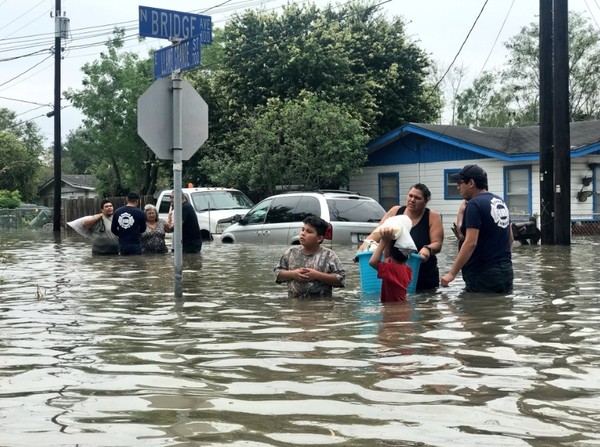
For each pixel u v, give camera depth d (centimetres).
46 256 1491
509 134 2680
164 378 437
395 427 336
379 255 775
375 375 434
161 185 5303
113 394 402
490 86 5334
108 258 1391
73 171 10600
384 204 2933
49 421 353
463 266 820
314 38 3008
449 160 2667
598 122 2689
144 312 709
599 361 465
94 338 572
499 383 412
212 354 504
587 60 4662
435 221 839
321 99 2908
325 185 2844
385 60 3394
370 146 2886
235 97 3059
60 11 3120
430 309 691
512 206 2472
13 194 4666
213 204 2197
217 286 917
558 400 377
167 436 328
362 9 3441
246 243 1703
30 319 671
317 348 517
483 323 609
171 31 808
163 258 1357
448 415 353
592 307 694
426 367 452
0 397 399
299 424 343
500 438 319
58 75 3116
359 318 646
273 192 2766
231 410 368
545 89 1777
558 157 1728
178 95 798
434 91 3594
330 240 1506
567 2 1717
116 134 4409
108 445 317
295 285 796
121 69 4397
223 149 3103
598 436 320
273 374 442
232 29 3198
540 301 735
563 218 1728
